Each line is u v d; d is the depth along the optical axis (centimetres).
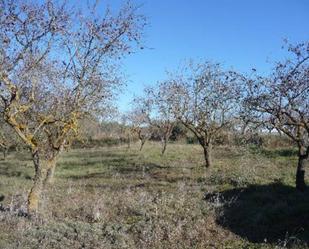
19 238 1318
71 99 1688
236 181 2356
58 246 1267
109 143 5703
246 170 2664
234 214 1673
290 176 2461
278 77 2027
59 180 2850
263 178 2422
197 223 1508
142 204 1791
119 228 1455
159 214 1636
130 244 1309
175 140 5538
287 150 3366
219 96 3134
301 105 1981
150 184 2469
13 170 3588
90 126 3534
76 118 1752
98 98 1752
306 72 1955
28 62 1589
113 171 3228
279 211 1645
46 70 1661
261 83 2017
